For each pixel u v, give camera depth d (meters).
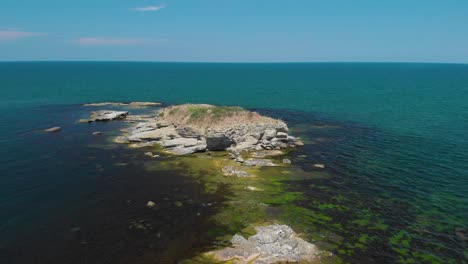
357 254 30.58
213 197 42.31
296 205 40.25
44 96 141.75
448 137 74.00
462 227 35.69
